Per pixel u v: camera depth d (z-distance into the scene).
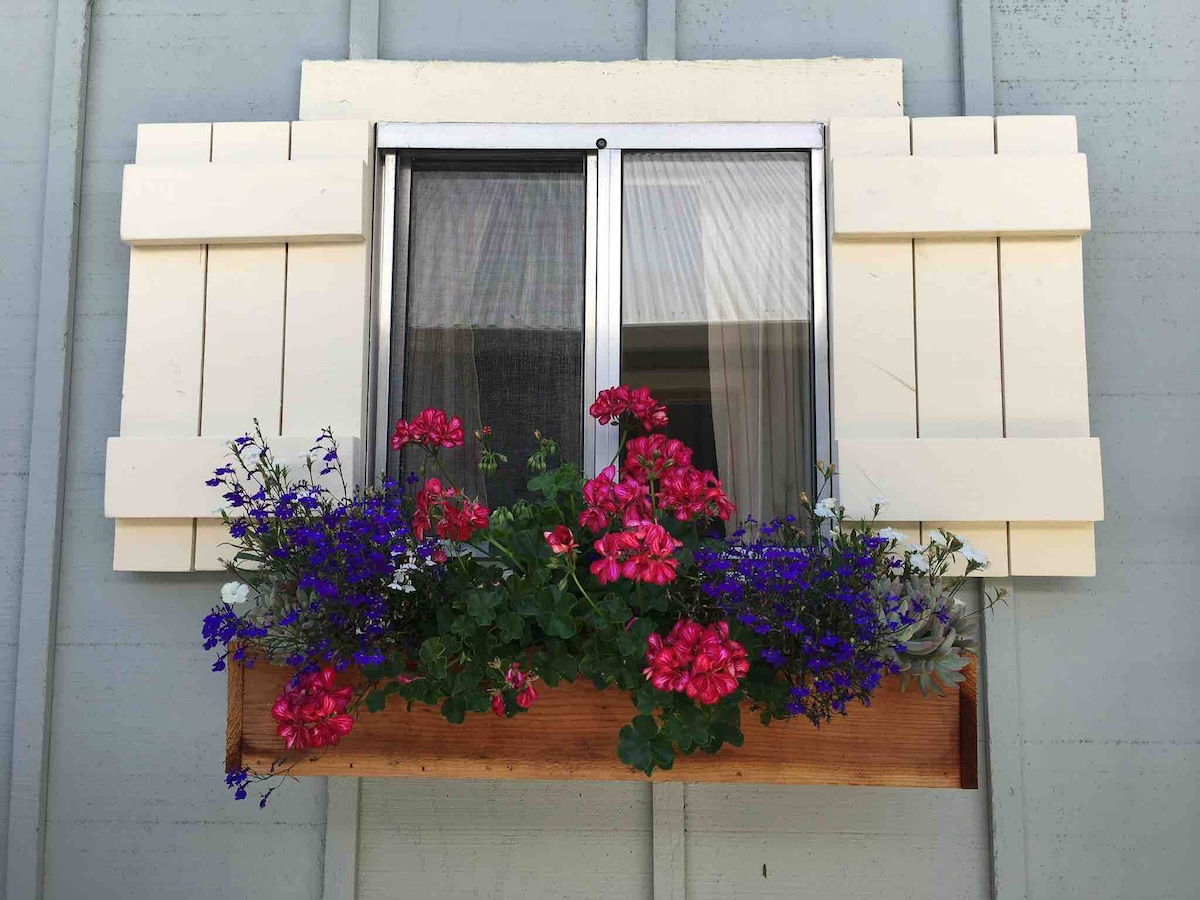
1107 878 1.74
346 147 1.84
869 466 1.74
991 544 1.74
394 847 1.79
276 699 1.49
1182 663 1.78
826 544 1.62
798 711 1.47
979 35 1.90
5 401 1.91
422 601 1.55
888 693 1.53
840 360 1.79
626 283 1.90
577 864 1.78
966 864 1.76
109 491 1.76
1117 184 1.89
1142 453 1.84
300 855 1.80
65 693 1.83
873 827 1.77
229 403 1.81
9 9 1.99
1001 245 1.80
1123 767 1.76
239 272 1.83
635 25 1.95
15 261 1.93
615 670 1.47
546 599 1.46
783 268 1.90
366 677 1.52
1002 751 1.75
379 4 1.95
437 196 1.93
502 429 1.88
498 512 1.59
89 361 1.91
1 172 1.95
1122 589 1.80
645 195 1.91
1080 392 1.77
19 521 1.88
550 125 1.89
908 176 1.79
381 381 1.87
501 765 1.55
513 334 1.90
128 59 1.97
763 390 1.87
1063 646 1.79
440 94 1.89
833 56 1.93
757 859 1.77
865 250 1.81
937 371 1.78
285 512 1.51
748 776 1.53
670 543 1.40
